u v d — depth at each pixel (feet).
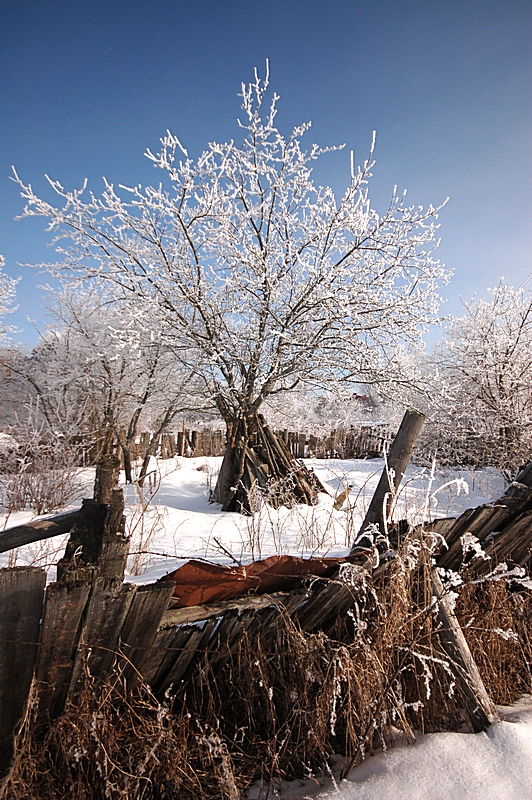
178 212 22.65
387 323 24.75
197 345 24.85
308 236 24.35
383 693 7.15
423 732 7.52
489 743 6.94
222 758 6.45
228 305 25.27
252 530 15.21
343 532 16.92
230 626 7.20
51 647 5.77
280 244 24.90
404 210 24.06
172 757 6.43
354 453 53.06
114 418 32.22
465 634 8.97
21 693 5.82
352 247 24.75
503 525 9.68
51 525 7.10
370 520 9.79
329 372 25.64
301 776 7.09
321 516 20.11
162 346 26.02
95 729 6.02
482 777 6.32
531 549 10.52
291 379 28.63
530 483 9.63
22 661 5.68
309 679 7.30
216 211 23.77
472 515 8.94
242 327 26.50
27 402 38.83
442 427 36.37
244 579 7.18
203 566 6.70
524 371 34.14
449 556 9.39
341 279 24.76
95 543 6.17
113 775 6.19
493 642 9.21
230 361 25.58
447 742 7.04
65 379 31.96
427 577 8.35
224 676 7.62
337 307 23.75
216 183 23.56
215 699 7.44
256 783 7.06
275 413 39.96
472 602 9.58
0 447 23.21
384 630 7.75
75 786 6.00
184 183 22.38
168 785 6.44
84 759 6.14
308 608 7.80
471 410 35.60
